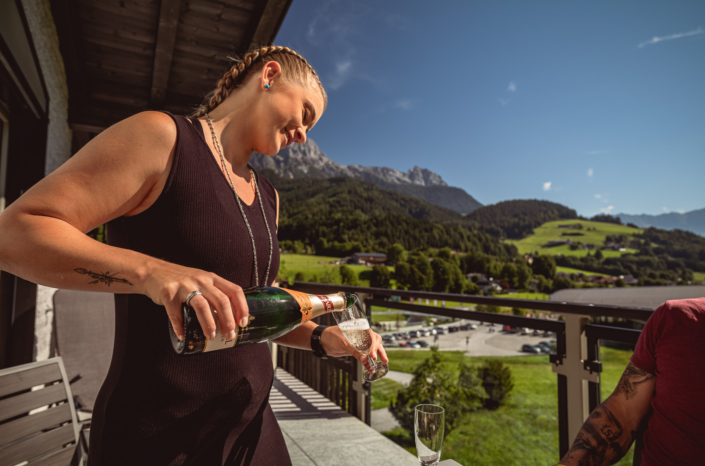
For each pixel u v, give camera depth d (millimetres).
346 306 836
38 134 2146
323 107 868
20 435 1153
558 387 1641
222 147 761
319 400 3129
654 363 936
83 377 2156
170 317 465
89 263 474
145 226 616
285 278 3617
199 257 631
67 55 2635
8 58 1549
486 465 13070
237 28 2377
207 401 646
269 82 766
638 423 938
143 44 2559
